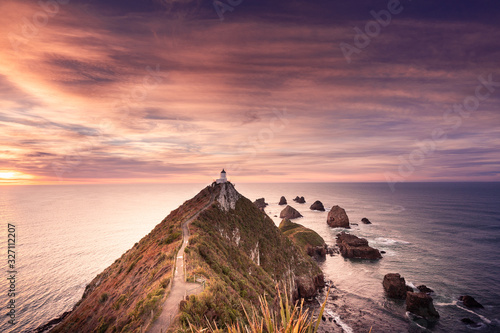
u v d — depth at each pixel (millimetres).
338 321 57156
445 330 52875
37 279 97000
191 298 20953
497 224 158750
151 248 46625
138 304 23781
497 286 72188
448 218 182750
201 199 76312
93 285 58156
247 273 45031
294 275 71688
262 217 84562
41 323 68312
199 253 37469
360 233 138625
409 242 119688
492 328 52812
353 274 84688
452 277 79000
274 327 4430
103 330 25297
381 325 55219
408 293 61031
